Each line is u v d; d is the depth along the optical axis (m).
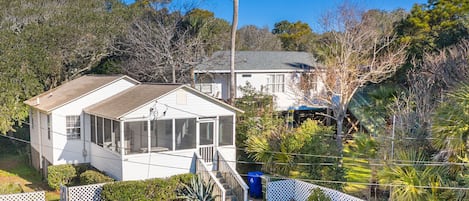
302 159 16.34
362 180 16.00
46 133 19.62
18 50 22.98
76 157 18.98
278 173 16.81
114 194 14.29
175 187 15.48
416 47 24.06
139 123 15.98
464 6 24.50
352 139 21.05
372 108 22.25
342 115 20.83
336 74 21.77
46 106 19.16
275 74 27.69
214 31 31.20
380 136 15.54
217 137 17.64
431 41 24.02
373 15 26.56
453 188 9.98
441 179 10.49
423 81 19.36
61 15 26.94
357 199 13.19
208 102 17.36
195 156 17.09
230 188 16.44
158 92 17.02
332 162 16.19
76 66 28.91
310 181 15.45
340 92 21.34
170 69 26.72
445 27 24.42
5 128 21.52
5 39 22.56
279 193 15.49
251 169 18.97
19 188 16.00
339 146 17.77
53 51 25.94
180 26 29.11
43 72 24.94
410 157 11.38
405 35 25.14
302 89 25.44
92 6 29.94
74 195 14.35
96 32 27.59
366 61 23.11
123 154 15.62
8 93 21.22
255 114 21.23
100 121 17.86
